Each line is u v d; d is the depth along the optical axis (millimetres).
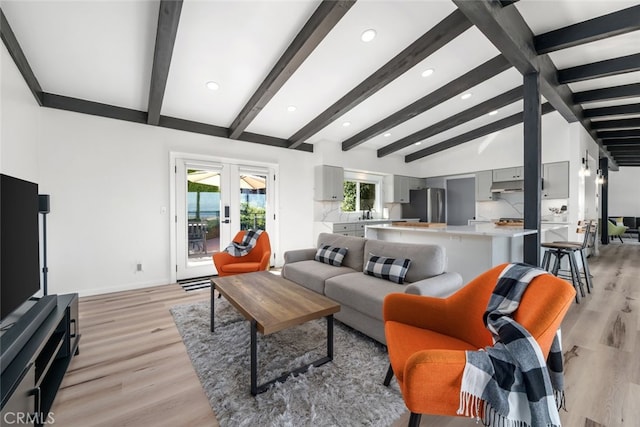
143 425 1406
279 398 1574
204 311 2910
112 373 1839
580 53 3004
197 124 4301
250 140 4887
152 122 3779
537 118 2869
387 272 2504
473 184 7031
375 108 4340
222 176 4645
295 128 4844
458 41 2859
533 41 2723
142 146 3875
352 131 5270
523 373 965
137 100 3533
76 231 3412
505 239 3094
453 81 3555
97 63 2770
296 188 5562
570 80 3277
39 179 3164
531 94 2896
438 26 2473
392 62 2947
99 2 2078
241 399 1570
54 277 3287
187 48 2623
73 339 1960
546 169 5062
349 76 3277
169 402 1569
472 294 1497
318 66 3078
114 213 3660
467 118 4621
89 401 1572
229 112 4059
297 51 2484
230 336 2344
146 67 2889
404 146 5965
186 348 2160
